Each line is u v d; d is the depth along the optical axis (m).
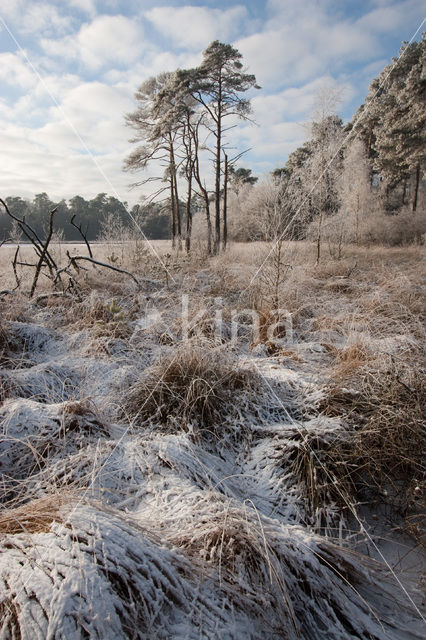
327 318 5.29
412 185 35.78
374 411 2.85
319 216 11.12
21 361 3.71
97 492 2.07
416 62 23.06
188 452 2.46
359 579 1.88
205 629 1.43
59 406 2.66
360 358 3.78
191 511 1.91
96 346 4.05
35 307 5.51
